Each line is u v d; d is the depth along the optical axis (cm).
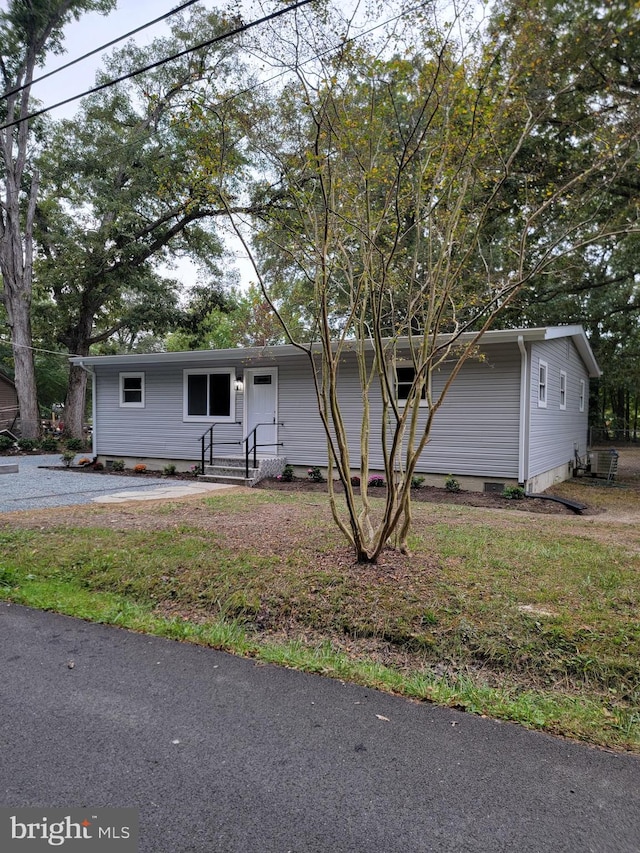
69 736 236
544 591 397
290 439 1175
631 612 360
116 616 387
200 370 1280
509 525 648
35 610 405
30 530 595
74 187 1816
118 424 1405
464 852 171
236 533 562
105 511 713
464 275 680
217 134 483
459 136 422
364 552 450
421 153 443
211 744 231
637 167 881
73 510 725
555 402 1205
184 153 870
